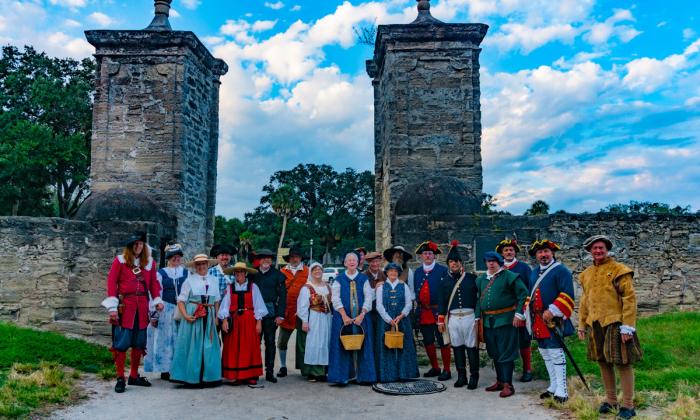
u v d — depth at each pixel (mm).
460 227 10250
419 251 8430
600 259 5801
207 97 14172
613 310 5582
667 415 5410
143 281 7266
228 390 7074
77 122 26375
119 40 12453
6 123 24422
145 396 6664
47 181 25250
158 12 13109
